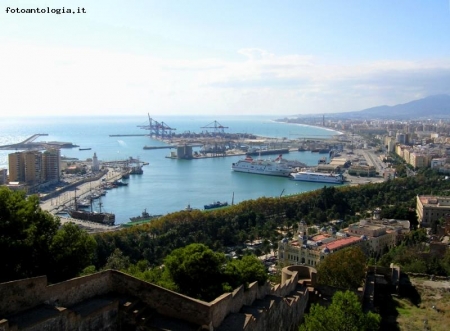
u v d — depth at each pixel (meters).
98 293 47.62
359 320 64.75
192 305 47.97
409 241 197.00
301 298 82.81
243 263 76.62
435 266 123.69
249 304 65.12
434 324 87.94
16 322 37.34
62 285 43.28
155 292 48.38
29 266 59.69
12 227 60.34
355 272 107.19
